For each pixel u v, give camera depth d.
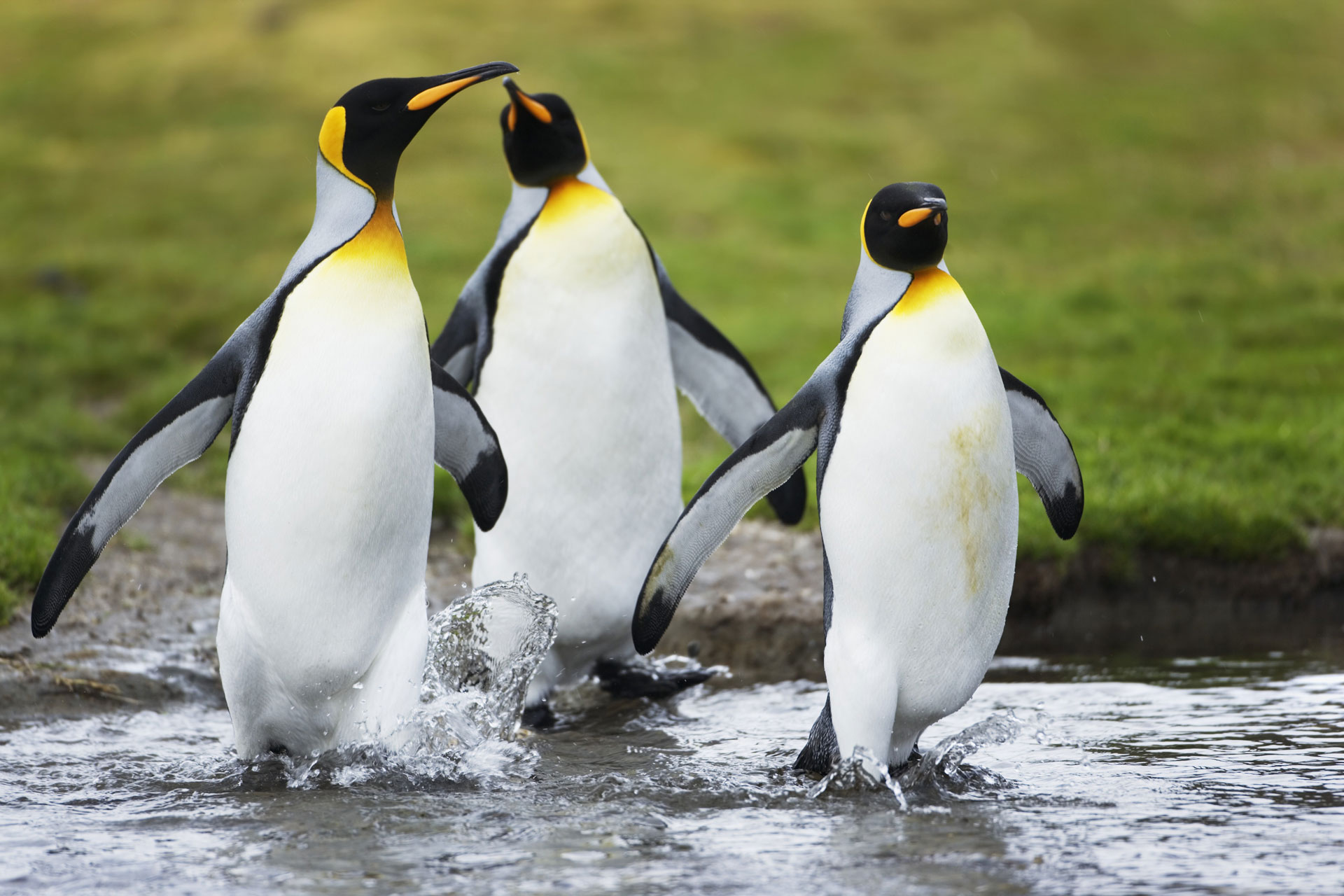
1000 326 25.91
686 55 52.44
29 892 6.70
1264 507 15.27
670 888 6.70
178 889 6.73
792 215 37.16
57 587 8.94
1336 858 7.09
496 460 9.91
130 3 57.16
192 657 11.89
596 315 10.49
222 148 42.12
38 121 45.25
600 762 9.38
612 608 10.98
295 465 8.42
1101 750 9.48
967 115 47.72
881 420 8.30
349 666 8.80
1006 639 13.32
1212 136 46.31
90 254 32.09
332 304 8.51
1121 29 58.28
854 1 59.31
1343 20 61.00
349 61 49.19
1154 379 21.66
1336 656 12.27
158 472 9.02
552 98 10.85
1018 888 6.67
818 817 7.94
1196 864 7.02
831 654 8.58
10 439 19.59
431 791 8.56
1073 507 9.91
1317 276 29.08
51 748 9.70
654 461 10.88
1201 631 13.45
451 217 35.41
